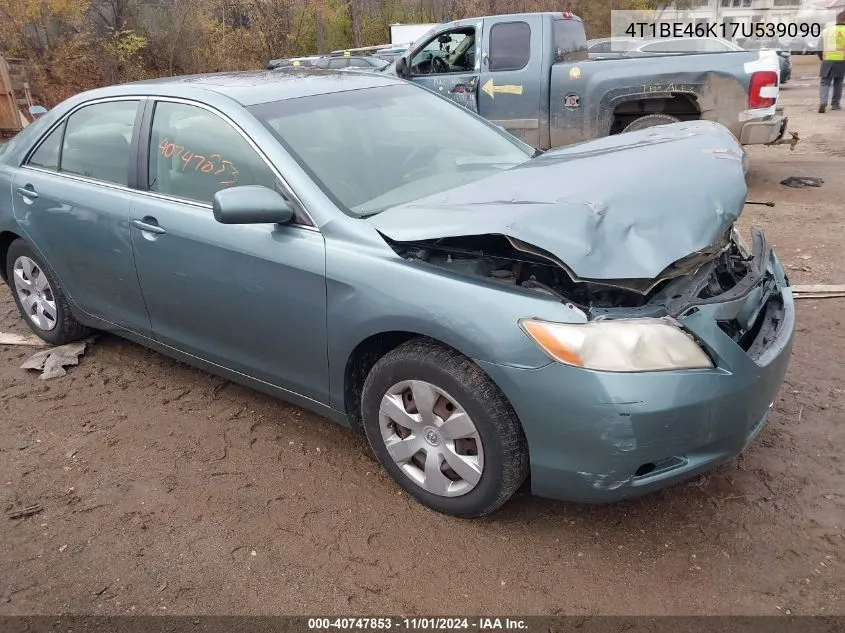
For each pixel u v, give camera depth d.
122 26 17.88
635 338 2.31
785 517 2.78
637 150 3.17
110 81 17.50
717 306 2.47
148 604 2.52
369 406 2.92
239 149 3.22
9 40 16.94
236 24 20.61
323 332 2.94
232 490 3.11
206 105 3.38
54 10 16.73
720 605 2.40
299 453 3.36
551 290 2.52
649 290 2.40
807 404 3.53
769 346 2.67
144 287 3.65
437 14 25.89
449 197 2.90
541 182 2.87
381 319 2.71
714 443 2.45
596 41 14.74
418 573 2.60
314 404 3.19
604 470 2.40
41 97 16.48
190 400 3.87
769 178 8.56
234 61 19.78
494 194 2.82
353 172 3.17
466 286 2.54
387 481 3.13
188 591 2.57
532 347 2.38
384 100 3.74
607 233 2.41
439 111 3.89
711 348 2.39
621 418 2.30
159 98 3.61
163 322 3.68
